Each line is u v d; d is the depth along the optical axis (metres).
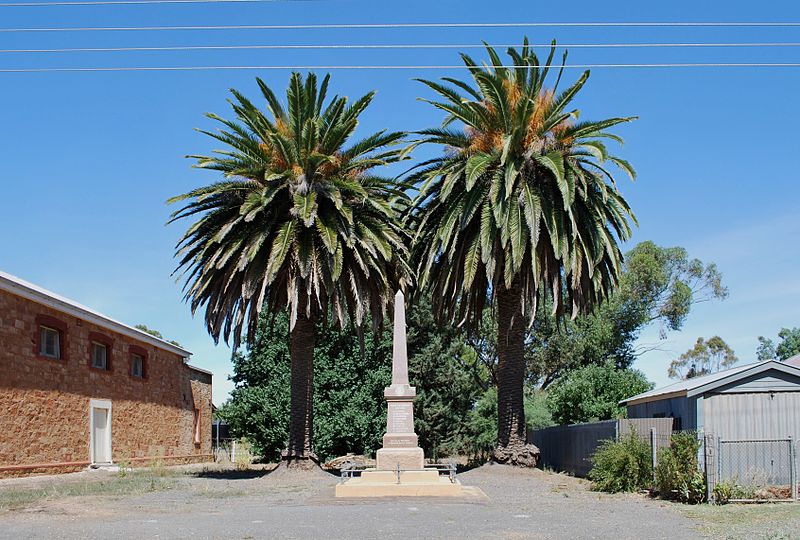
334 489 21.00
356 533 12.99
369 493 18.97
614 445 21.02
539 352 53.59
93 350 30.64
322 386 38.66
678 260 57.50
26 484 22.58
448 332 44.91
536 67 26.12
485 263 25.64
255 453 40.00
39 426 26.02
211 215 26.06
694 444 18.31
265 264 25.92
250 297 25.42
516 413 27.06
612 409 39.84
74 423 28.39
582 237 25.80
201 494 20.55
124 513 16.22
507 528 13.59
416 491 19.03
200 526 13.95
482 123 26.17
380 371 38.69
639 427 22.70
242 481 25.19
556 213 25.12
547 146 25.45
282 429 38.25
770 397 20.59
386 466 21.62
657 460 19.62
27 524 14.39
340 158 27.39
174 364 39.19
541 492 20.72
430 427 43.19
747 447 20.06
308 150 25.92
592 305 27.31
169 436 37.91
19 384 24.95
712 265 57.53
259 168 25.70
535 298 25.81
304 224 25.72
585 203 25.75
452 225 25.73
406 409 22.44
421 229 26.91
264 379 40.22
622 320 55.41
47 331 27.28
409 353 43.81
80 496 19.77
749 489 17.75
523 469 26.25
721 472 18.75
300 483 24.09
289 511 16.31
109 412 31.30
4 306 24.25
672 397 22.78
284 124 27.47
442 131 26.80
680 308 56.00
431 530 13.34
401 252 28.22
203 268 26.62
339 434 37.75
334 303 26.12
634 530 13.34
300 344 27.67
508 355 27.36
